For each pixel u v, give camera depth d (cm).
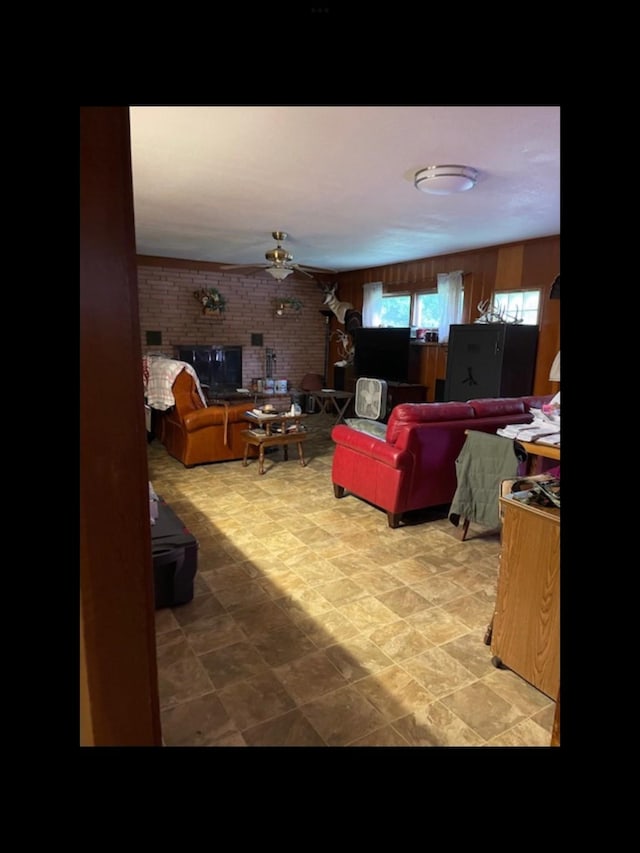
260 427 495
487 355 490
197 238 521
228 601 242
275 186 330
